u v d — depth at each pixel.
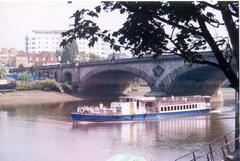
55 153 32.91
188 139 38.53
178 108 60.94
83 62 90.19
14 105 75.62
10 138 39.59
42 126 48.34
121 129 47.38
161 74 72.94
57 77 95.06
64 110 66.88
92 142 37.81
